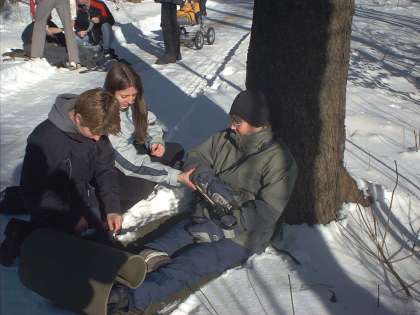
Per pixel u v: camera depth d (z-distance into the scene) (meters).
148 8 18.22
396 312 2.86
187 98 7.02
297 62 3.32
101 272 2.48
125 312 2.64
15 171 4.68
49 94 7.26
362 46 12.14
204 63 9.68
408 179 4.57
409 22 17.70
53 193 2.94
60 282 2.59
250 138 3.25
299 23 3.25
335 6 3.25
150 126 3.92
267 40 3.36
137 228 3.61
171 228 3.42
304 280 3.10
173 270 2.87
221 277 3.07
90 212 3.23
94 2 9.26
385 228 3.74
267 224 3.12
